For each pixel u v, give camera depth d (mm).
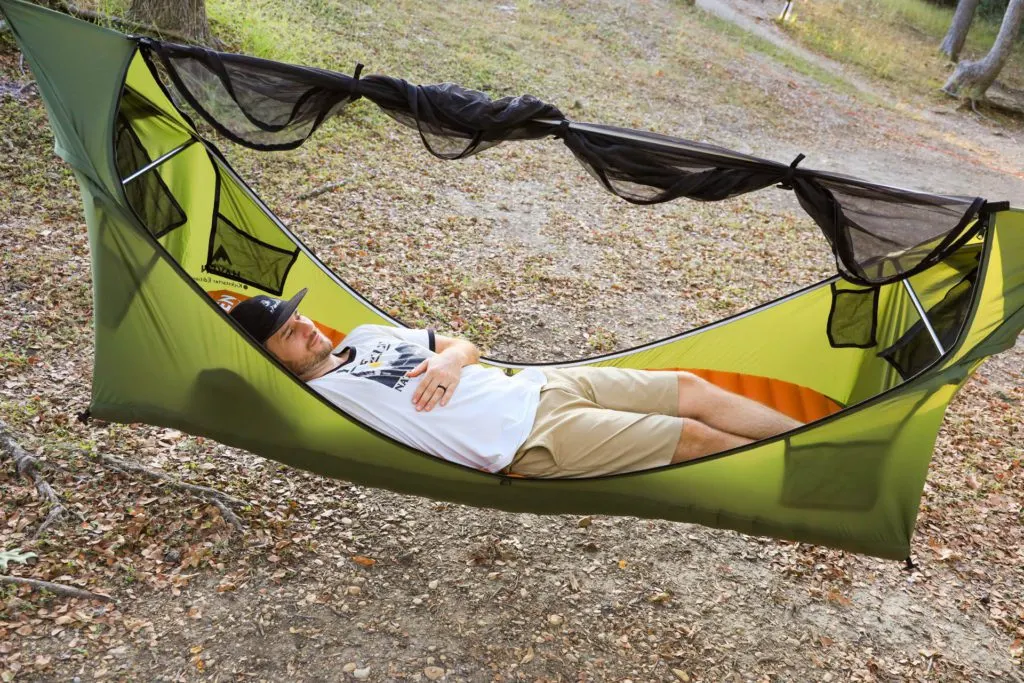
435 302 6016
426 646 3328
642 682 3348
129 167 3408
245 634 3191
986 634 3957
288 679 3043
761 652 3611
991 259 3133
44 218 5742
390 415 3449
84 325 4797
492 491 3271
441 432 3443
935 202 3197
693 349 4402
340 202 7199
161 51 3053
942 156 14703
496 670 3283
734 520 3252
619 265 7406
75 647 2979
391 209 7359
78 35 3004
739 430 3650
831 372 4273
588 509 3283
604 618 3662
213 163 3848
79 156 3021
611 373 3795
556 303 6469
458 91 3191
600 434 3469
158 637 3092
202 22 8469
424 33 12141
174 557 3447
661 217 8852
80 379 4379
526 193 8617
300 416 3189
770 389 4402
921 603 4086
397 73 10156
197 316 3070
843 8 22906
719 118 13156
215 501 3725
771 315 4258
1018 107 19375
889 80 19125
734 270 7805
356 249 6477
